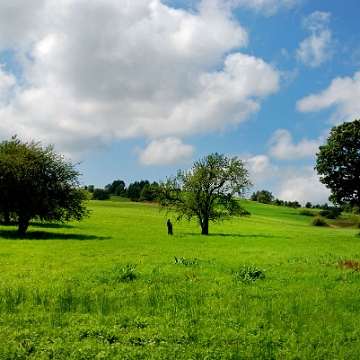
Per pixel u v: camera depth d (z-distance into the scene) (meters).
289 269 21.55
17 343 9.10
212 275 18.84
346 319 11.22
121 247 35.62
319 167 63.22
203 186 59.69
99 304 12.36
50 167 46.75
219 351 8.84
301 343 9.35
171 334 9.77
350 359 8.59
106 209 114.31
